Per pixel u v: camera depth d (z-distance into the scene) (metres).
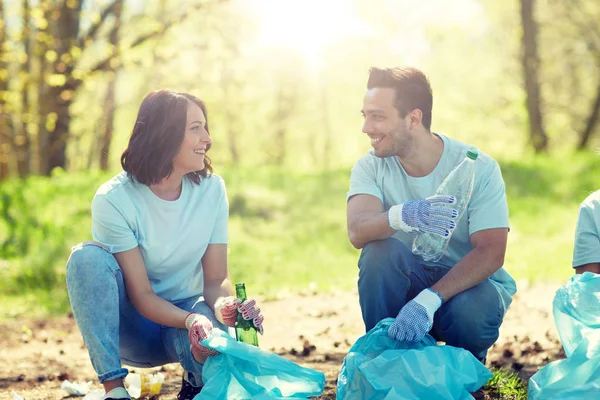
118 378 3.20
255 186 13.26
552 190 13.45
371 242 3.46
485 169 3.49
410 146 3.50
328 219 11.95
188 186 3.49
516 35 27.91
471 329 3.42
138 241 3.40
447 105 32.47
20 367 5.04
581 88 30.05
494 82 31.52
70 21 17.48
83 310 3.18
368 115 3.48
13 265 9.07
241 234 11.07
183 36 17.75
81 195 12.20
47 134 17.84
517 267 8.76
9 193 11.93
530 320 5.97
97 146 27.69
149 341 3.54
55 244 10.09
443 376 2.96
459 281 3.35
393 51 27.97
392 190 3.61
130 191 3.38
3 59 16.08
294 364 3.13
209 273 3.59
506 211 3.50
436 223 3.19
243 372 3.08
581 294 3.15
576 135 31.86
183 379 3.65
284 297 7.64
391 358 3.03
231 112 33.81
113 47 16.50
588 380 2.94
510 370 4.35
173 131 3.30
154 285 3.50
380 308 3.45
